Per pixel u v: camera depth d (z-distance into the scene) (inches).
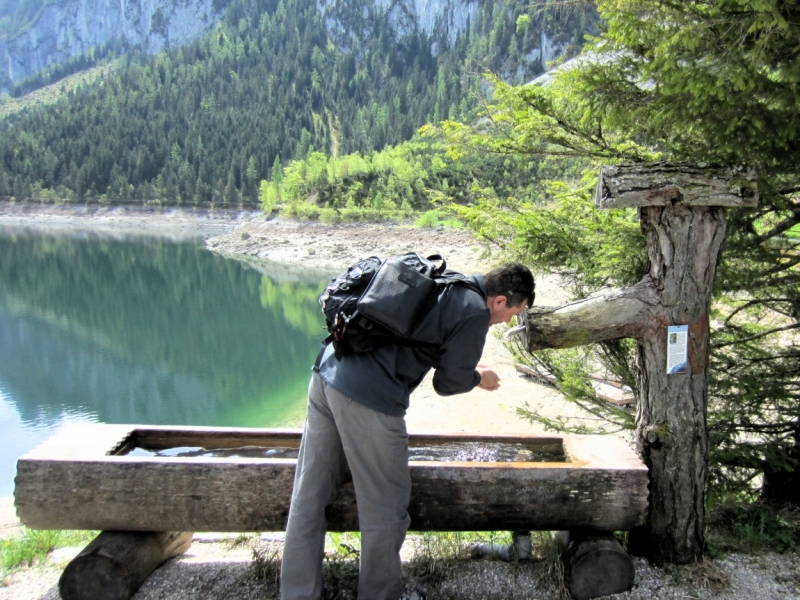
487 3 5561.0
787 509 138.0
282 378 633.0
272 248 1984.5
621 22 122.0
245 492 104.7
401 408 93.8
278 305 1088.8
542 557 116.8
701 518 114.5
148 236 2819.9
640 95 131.1
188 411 534.3
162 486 104.7
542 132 159.0
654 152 154.1
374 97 5876.0
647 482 106.5
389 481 95.7
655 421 112.6
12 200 3971.5
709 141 127.0
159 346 802.8
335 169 2691.9
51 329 933.2
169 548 118.0
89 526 106.7
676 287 107.7
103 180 4111.7
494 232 169.8
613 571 105.2
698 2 121.9
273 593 108.0
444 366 93.7
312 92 5890.8
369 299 90.0
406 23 7578.7
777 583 109.4
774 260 132.6
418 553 120.4
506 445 128.3
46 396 588.1
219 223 3494.1
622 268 138.0
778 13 101.3
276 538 130.1
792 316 144.6
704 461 113.4
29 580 119.2
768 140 116.8
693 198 103.7
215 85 5807.1
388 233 1921.8
